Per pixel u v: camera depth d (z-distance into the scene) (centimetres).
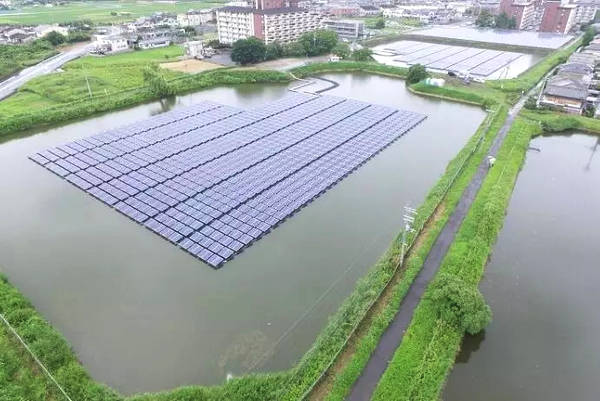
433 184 7069
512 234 5866
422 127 9525
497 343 4212
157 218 5947
